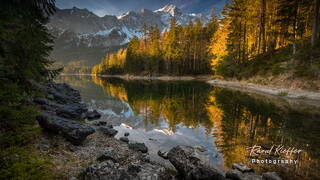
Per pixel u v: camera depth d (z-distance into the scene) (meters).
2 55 4.93
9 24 5.59
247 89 26.78
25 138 5.10
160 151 6.89
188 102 18.59
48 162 4.37
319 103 15.56
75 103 15.53
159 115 13.55
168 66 64.88
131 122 11.68
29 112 6.43
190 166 4.87
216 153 6.86
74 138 6.07
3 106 4.86
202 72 62.88
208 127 10.32
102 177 3.71
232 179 5.07
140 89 31.50
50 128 6.29
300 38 27.47
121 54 107.00
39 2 6.44
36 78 7.67
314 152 6.82
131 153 6.42
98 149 6.30
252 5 31.34
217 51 43.88
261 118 11.77
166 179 4.54
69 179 3.76
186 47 64.38
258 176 5.08
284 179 5.11
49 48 8.94
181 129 10.10
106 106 17.22
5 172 3.34
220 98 20.38
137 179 3.83
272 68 25.11
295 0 24.45
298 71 20.52
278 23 28.83
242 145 7.60
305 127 9.79
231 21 36.66
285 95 19.12
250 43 35.28
